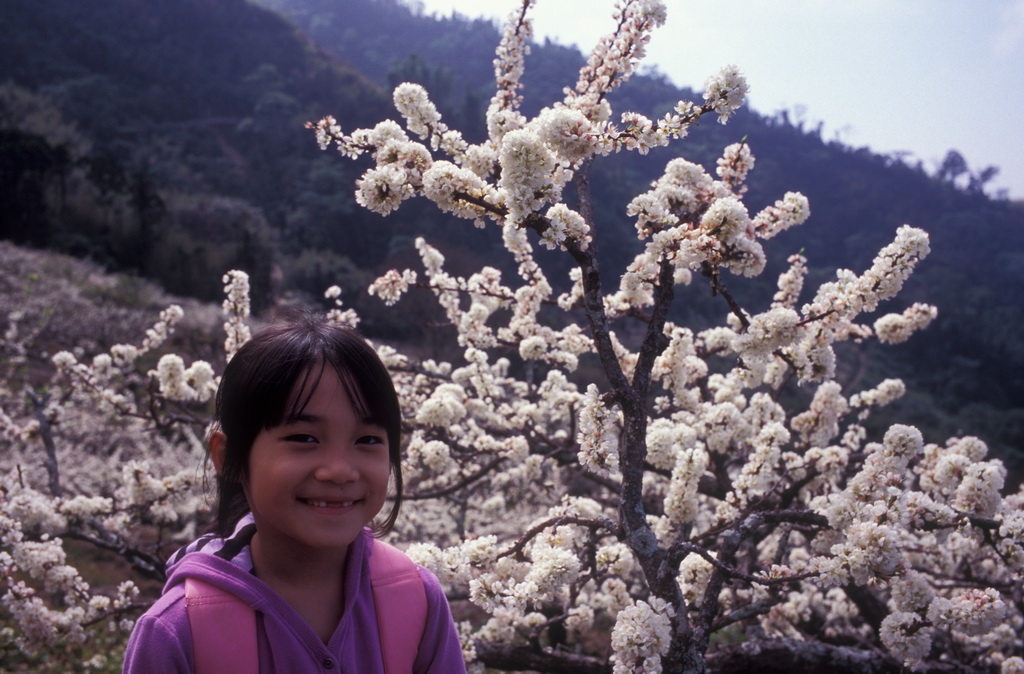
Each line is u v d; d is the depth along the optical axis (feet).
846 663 12.17
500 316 45.55
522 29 10.59
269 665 4.28
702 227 8.78
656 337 9.34
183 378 15.66
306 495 4.42
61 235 116.67
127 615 16.29
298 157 255.70
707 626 9.49
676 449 11.53
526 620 12.63
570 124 7.77
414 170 9.02
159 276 122.72
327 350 4.53
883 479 9.64
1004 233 366.02
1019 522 9.92
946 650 15.66
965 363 212.84
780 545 12.15
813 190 344.08
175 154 241.14
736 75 7.77
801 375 11.49
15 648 19.58
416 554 9.64
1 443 36.70
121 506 15.38
